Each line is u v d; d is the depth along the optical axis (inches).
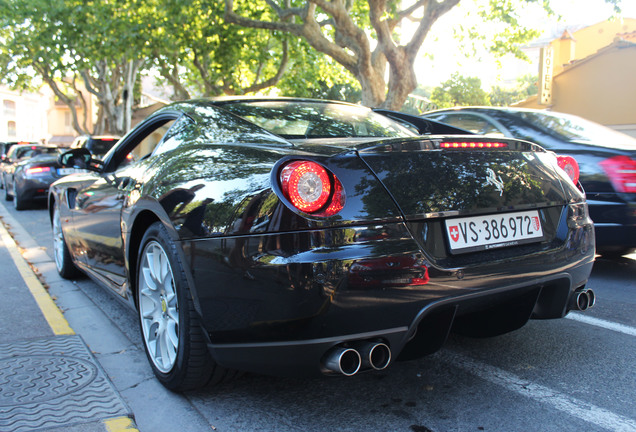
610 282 185.5
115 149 149.2
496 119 225.0
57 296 173.3
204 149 103.0
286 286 77.5
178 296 94.5
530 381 105.7
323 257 76.9
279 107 120.7
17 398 94.9
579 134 201.8
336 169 81.4
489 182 93.3
